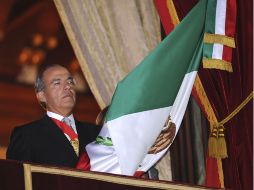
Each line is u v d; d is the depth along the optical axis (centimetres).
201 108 1459
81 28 1443
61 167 1214
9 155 1276
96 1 1463
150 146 1321
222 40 1437
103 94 1434
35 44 1520
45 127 1298
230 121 1467
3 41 1502
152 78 1344
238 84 1480
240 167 1458
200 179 1448
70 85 1316
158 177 1399
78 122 1333
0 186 1152
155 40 1477
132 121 1320
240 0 1516
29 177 1178
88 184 1228
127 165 1301
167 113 1341
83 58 1438
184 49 1380
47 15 1538
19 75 1495
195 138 1463
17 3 1526
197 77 1462
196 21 1410
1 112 1466
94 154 1296
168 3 1473
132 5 1480
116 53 1452
